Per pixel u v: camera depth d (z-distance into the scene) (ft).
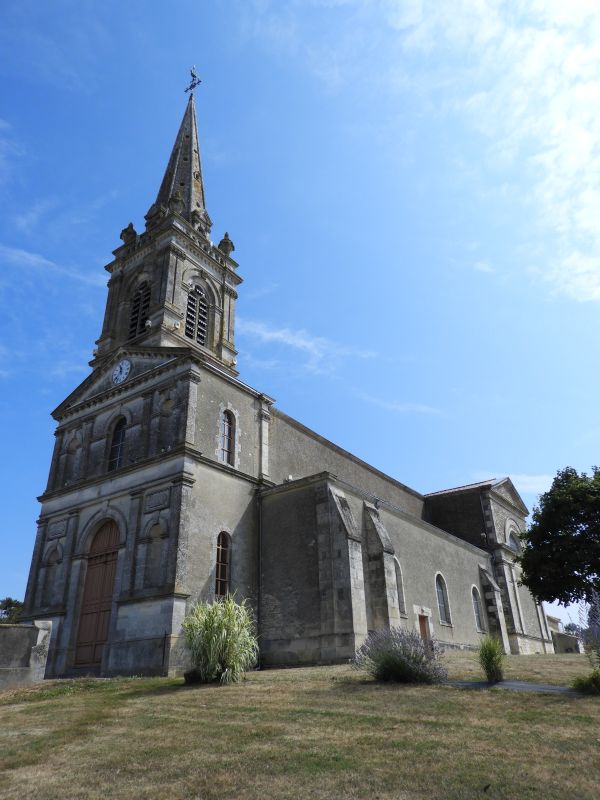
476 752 26.96
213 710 38.17
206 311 105.91
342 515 73.46
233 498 79.20
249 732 31.60
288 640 71.87
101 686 53.01
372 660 47.62
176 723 34.73
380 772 24.43
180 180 124.57
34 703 46.21
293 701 39.83
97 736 32.42
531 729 30.78
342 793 22.25
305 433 102.32
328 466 106.32
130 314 105.19
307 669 58.90
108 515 79.87
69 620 77.20
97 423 90.53
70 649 75.51
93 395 93.81
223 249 114.93
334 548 72.13
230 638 51.93
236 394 86.74
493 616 110.63
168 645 63.87
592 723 31.53
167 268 99.35
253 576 77.71
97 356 103.91
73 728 34.81
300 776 24.18
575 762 25.23
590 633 42.37
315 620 70.74
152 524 73.10
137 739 31.19
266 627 74.43
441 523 135.44
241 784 23.52
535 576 96.22
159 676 62.28
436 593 95.55
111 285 110.73
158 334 93.45
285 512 79.46
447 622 95.76
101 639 73.51
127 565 72.95
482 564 117.60
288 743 29.14
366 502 83.51
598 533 92.22
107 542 79.61
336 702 38.88
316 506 76.28
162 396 81.82
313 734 30.78
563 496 95.96
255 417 88.94
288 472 93.20
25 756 28.81
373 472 122.52
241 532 78.48
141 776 24.99
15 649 54.70
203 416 79.61
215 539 74.23
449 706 36.63
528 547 99.66
